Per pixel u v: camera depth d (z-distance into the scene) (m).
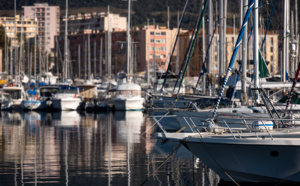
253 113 39.38
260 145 27.94
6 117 84.62
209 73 69.38
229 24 187.75
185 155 41.16
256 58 39.41
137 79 147.38
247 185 29.78
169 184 31.39
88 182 31.95
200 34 173.50
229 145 28.67
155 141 50.00
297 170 28.06
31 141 50.72
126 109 101.88
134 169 35.69
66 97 104.31
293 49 52.06
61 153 42.62
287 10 50.25
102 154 41.94
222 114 39.47
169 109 45.88
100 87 139.88
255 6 39.88
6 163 38.16
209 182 31.72
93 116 86.94
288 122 34.53
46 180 32.56
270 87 43.06
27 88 129.50
